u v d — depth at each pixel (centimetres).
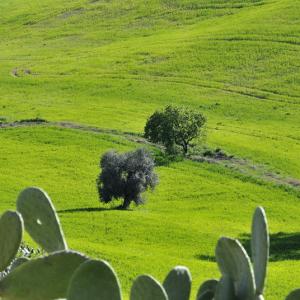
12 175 19300
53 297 738
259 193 18362
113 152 16712
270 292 9038
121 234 13350
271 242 13775
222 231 14575
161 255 11050
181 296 835
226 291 725
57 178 19275
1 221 735
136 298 728
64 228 13550
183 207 17275
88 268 692
